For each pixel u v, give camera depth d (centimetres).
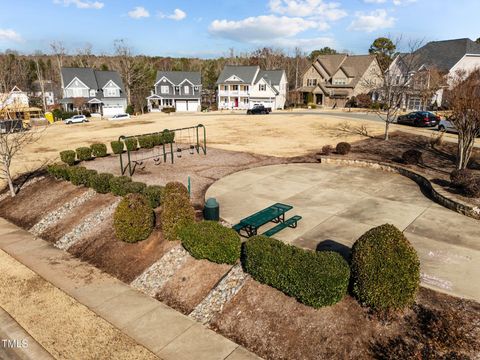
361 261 672
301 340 646
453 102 1580
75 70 6406
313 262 696
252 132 3095
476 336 588
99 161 2023
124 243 1056
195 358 638
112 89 6400
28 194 1620
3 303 827
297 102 6525
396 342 605
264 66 9106
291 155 2109
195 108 6675
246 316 721
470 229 1015
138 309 791
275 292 751
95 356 652
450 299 682
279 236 999
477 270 791
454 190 1280
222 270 860
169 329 720
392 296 638
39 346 681
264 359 631
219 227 888
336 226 1062
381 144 2330
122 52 7044
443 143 2195
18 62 8425
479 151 1986
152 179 1625
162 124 3912
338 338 634
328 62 6275
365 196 1334
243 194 1391
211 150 2297
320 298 668
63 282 916
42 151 2530
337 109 5481
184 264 912
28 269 991
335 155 2006
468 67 4572
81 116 4744
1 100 2964
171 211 991
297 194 1379
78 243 1129
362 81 5556
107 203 1325
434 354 569
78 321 752
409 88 3434
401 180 1536
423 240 950
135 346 674
